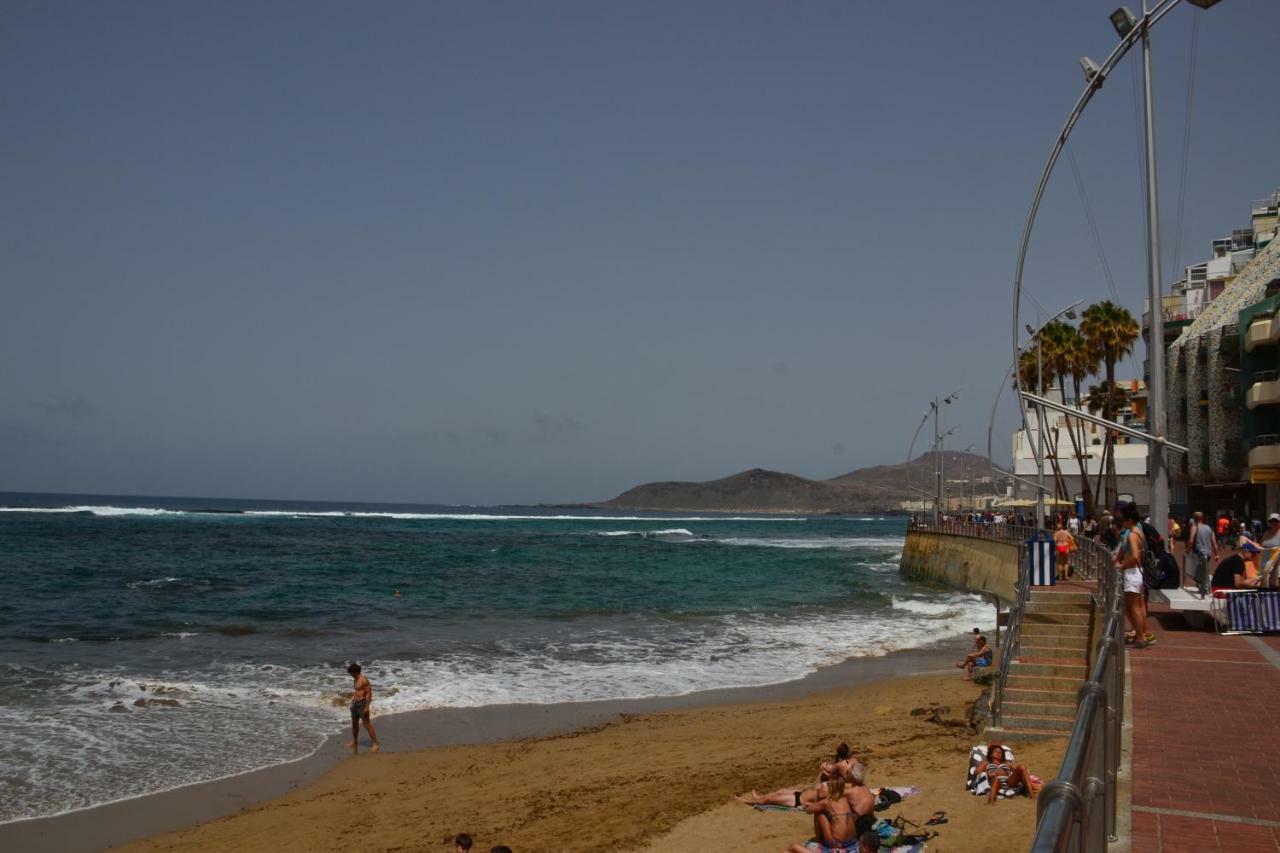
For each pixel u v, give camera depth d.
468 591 49.00
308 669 24.97
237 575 54.62
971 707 18.28
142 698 20.94
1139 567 13.41
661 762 16.11
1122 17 19.31
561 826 12.77
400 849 12.42
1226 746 8.14
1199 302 67.56
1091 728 4.40
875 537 163.50
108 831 13.34
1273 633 14.21
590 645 30.14
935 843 10.27
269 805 14.53
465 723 19.89
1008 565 42.38
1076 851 3.57
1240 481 50.12
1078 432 77.69
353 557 73.25
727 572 67.88
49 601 39.72
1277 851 5.82
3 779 15.23
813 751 15.90
